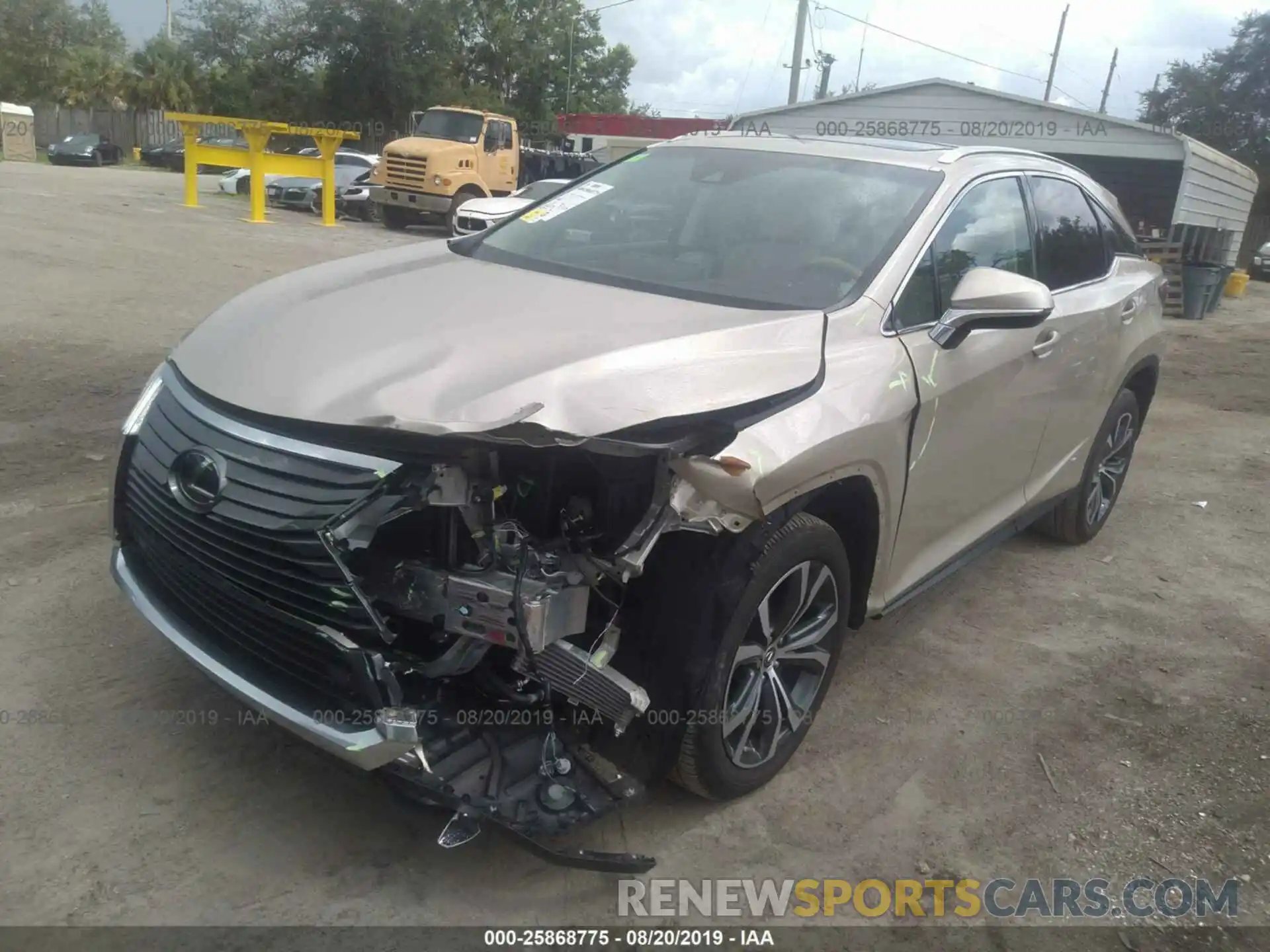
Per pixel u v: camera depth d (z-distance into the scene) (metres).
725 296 3.39
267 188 22.86
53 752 3.15
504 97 43.44
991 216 4.04
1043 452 4.50
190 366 3.02
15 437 5.78
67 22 56.59
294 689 2.66
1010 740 3.68
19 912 2.56
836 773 3.41
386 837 2.93
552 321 2.99
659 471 2.51
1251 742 3.76
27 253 11.97
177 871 2.74
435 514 2.57
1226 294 22.31
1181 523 6.08
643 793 2.76
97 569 4.30
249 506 2.60
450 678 2.64
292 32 40.31
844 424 2.95
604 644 2.65
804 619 3.24
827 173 3.96
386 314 3.06
